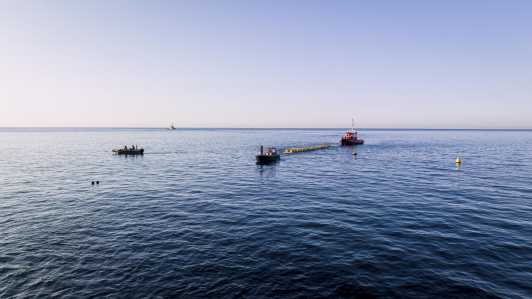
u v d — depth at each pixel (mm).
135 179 40156
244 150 91812
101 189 33500
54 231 19984
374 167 53125
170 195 30641
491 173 45062
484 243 17859
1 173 44438
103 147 99812
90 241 18312
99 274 14438
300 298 12484
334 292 12906
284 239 18688
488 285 13344
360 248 17266
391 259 15867
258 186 35562
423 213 24062
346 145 118188
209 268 14977
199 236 19172
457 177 41656
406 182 37969
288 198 29438
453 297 12500
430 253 16547
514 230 20016
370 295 12680
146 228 20641
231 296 12617
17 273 14477
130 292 12945
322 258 16031
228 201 28219
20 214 23734
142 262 15625
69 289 13195
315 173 46000
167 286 13391
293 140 163875
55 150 86875
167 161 62000
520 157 69188
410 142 144000
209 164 57219
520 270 14617
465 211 24578
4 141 132000
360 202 27734
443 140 163875
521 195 30250
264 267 15078
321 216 23375
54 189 33344
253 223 21750
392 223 21625
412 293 12797
